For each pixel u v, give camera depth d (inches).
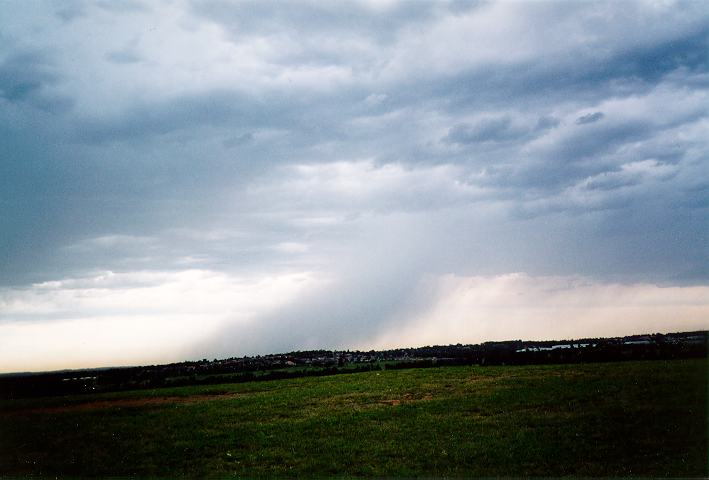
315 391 1809.8
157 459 1111.0
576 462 911.7
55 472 1066.7
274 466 1017.5
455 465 945.5
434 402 1445.6
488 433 1104.2
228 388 2086.6
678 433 997.8
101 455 1165.1
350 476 928.9
